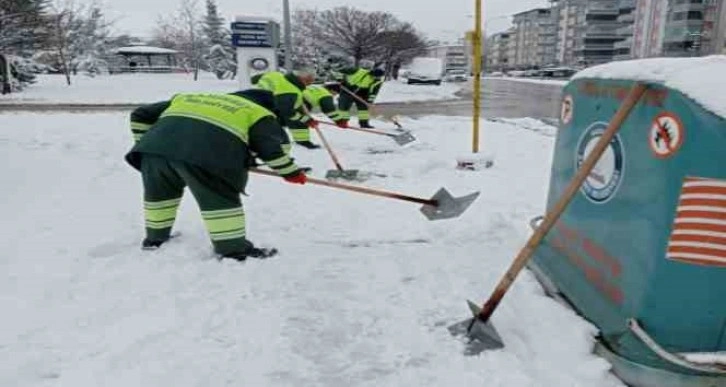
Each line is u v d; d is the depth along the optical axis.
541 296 3.06
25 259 3.60
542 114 15.58
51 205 5.00
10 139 8.99
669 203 2.10
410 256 3.76
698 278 2.08
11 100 18.67
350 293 3.17
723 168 1.96
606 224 2.54
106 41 47.53
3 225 4.35
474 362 2.46
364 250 3.88
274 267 3.51
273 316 2.88
